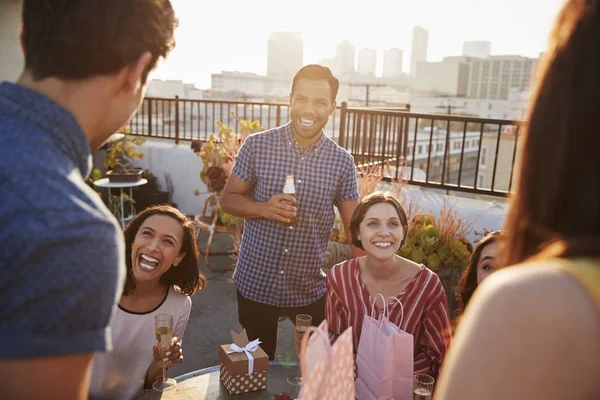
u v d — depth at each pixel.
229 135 5.96
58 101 0.85
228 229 5.61
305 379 0.97
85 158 0.87
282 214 2.64
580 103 0.57
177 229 2.32
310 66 2.72
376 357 1.79
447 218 4.11
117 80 0.88
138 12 0.86
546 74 0.61
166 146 8.72
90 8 0.82
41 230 0.71
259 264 2.85
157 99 9.45
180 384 2.12
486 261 2.16
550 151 0.59
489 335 0.55
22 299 0.70
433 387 1.88
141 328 2.31
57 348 0.72
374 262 2.25
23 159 0.75
